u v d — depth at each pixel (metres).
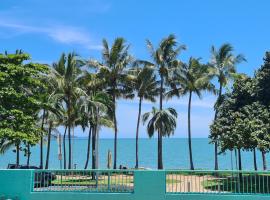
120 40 43.41
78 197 15.82
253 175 15.97
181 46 46.16
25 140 23.52
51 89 37.94
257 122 27.92
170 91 48.28
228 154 105.94
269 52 30.88
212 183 15.92
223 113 31.44
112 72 43.81
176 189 15.95
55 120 40.03
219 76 47.53
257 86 30.45
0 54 24.41
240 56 47.53
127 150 148.00
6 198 15.82
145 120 46.91
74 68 39.00
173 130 46.75
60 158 31.41
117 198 15.70
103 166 67.50
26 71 24.11
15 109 23.56
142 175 15.72
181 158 93.56
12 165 34.78
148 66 45.34
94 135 42.28
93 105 39.16
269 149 27.12
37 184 16.09
